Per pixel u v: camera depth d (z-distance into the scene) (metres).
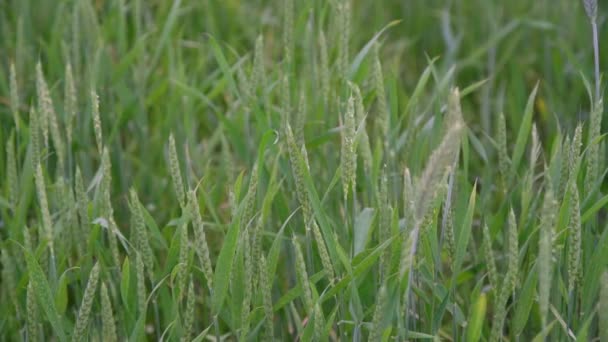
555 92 2.25
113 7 2.03
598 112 1.44
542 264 1.26
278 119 1.68
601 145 1.53
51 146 1.81
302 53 2.12
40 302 1.48
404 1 2.67
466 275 1.56
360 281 1.44
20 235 1.59
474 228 1.87
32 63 2.04
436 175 1.24
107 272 1.53
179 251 1.45
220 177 1.82
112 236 1.50
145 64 1.99
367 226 1.46
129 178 1.91
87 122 1.80
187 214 1.41
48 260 1.55
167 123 1.90
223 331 1.67
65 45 1.92
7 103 1.94
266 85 1.69
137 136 2.02
